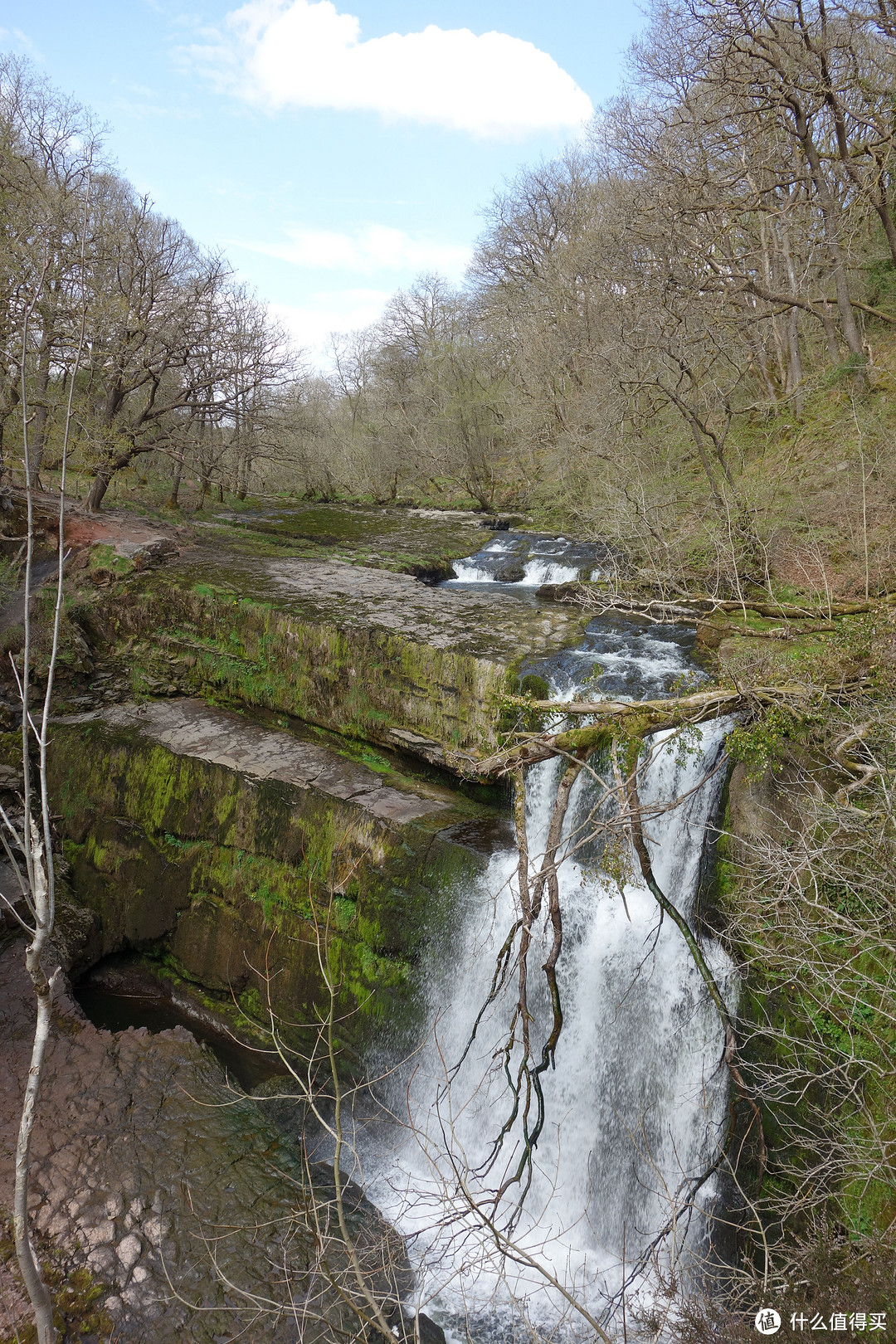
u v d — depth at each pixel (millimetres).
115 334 16312
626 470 15250
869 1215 5969
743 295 15375
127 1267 6703
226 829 11188
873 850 6297
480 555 19062
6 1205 7039
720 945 7836
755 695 7062
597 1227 8008
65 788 12641
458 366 32969
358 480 31812
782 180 14352
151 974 11836
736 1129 7172
